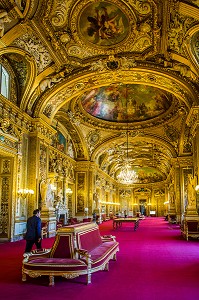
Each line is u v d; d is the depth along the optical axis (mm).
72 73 14156
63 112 19141
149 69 13625
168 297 4637
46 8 10336
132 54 13086
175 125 21641
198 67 11891
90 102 20297
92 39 12281
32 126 14289
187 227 13172
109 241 8305
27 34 11188
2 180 12664
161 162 36219
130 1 10477
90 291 4941
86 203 24016
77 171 24500
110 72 14156
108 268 6590
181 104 17203
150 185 46406
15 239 12430
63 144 21734
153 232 17562
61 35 11797
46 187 14258
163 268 6836
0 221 12344
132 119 22672
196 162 14484
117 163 36844
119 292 4898
